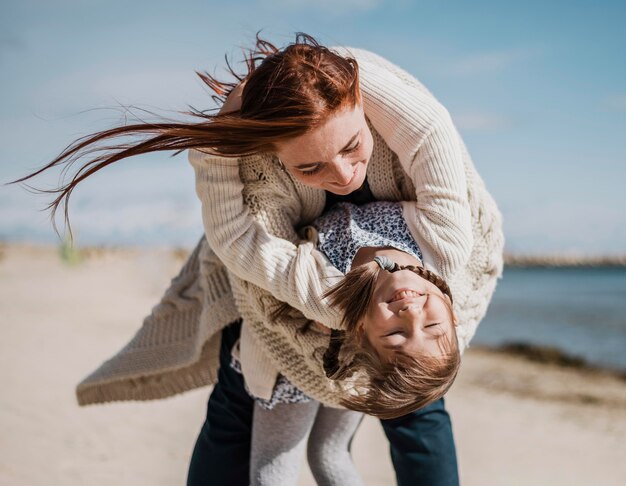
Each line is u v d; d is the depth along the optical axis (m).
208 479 2.69
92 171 2.11
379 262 2.08
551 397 9.37
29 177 2.15
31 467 4.89
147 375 2.90
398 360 1.97
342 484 2.66
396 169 2.33
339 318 2.11
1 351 9.00
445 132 2.17
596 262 64.75
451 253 2.18
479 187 2.40
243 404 2.63
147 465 5.10
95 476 4.78
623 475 6.08
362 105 2.09
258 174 2.26
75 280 19.31
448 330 2.01
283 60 1.94
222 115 2.02
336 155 1.96
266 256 2.18
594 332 17.95
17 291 16.34
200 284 2.79
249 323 2.41
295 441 2.54
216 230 2.22
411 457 2.46
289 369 2.37
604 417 8.26
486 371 11.31
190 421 6.37
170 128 2.02
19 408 6.35
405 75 2.35
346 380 2.28
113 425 6.06
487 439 7.17
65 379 7.56
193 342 2.82
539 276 49.91
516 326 19.56
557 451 6.79
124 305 14.63
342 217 2.32
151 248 28.14
